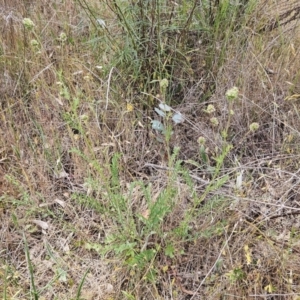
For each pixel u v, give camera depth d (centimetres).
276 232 178
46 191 200
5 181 200
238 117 220
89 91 225
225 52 236
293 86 226
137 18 225
